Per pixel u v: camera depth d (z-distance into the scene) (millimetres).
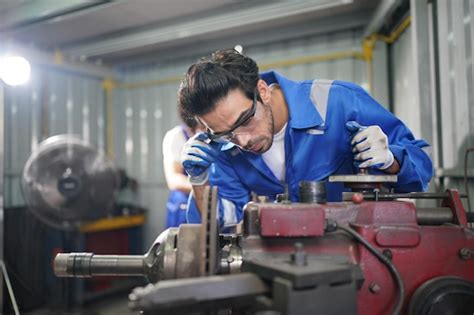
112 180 2566
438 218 823
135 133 3859
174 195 2305
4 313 2672
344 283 612
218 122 933
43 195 2354
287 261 667
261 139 1029
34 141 3229
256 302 637
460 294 712
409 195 860
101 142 3777
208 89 885
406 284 755
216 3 2578
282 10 2467
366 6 2605
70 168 2430
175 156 2213
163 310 626
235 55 956
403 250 761
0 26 2646
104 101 3818
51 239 2963
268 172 1246
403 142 1085
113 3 2344
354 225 776
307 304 584
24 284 2701
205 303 663
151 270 804
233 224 1294
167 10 2668
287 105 1172
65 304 2979
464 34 1573
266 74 1216
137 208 3588
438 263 766
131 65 3811
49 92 3348
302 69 3102
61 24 2871
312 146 1170
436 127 1864
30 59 3184
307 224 729
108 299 3268
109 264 848
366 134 927
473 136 1513
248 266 704
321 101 1166
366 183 874
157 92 3746
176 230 826
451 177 1710
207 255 692
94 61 3691
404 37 2457
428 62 1856
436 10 1852
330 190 1161
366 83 2885
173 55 3473
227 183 1314
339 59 2967
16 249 2801
